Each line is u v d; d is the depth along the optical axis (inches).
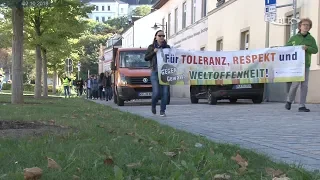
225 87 590.2
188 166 150.8
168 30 1627.7
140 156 175.2
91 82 1256.8
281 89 652.1
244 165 159.2
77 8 791.7
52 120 332.5
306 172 148.4
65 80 1347.2
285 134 270.4
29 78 2851.9
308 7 598.9
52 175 141.6
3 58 2800.2
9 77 3051.2
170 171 150.5
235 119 374.3
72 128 277.1
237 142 235.0
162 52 431.5
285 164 165.5
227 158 174.6
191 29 1261.1
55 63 1408.7
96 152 180.4
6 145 197.2
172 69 435.8
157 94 422.3
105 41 3927.2
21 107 505.0
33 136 231.0
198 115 422.9
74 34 895.7
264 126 316.2
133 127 288.8
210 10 1052.5
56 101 784.9
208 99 626.2
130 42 2472.9
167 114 440.8
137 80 668.1
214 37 1015.6
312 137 256.1
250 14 792.9
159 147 198.1
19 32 604.4
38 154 176.1
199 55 463.2
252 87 593.0
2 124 298.7
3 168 152.3
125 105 690.8
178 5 1448.1
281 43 674.2
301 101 447.2
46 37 872.9
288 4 634.2
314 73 575.2
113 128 278.7
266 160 174.6
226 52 480.7
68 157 168.2
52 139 217.8
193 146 203.0
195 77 460.8
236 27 867.4
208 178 141.3
